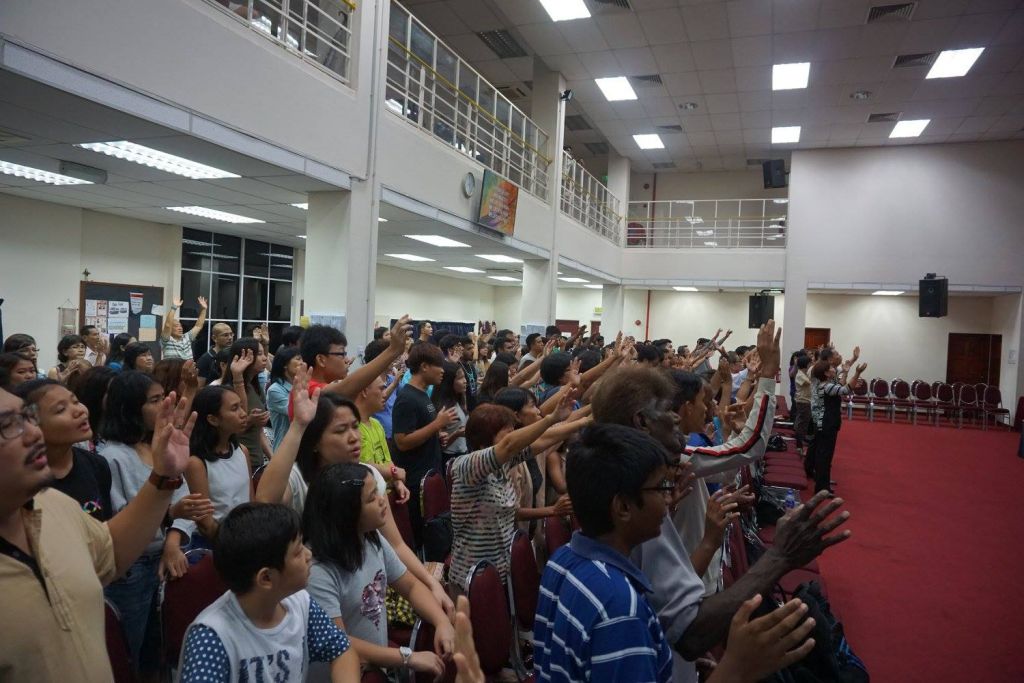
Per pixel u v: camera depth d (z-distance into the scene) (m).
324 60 5.75
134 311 8.34
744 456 1.82
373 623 1.84
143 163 5.09
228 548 1.37
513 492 2.66
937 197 13.80
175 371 3.07
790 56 10.22
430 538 3.07
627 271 16.06
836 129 13.31
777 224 16.84
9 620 1.12
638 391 1.65
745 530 3.83
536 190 11.12
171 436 1.52
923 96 11.36
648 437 1.26
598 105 12.98
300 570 1.42
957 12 8.53
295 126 5.05
